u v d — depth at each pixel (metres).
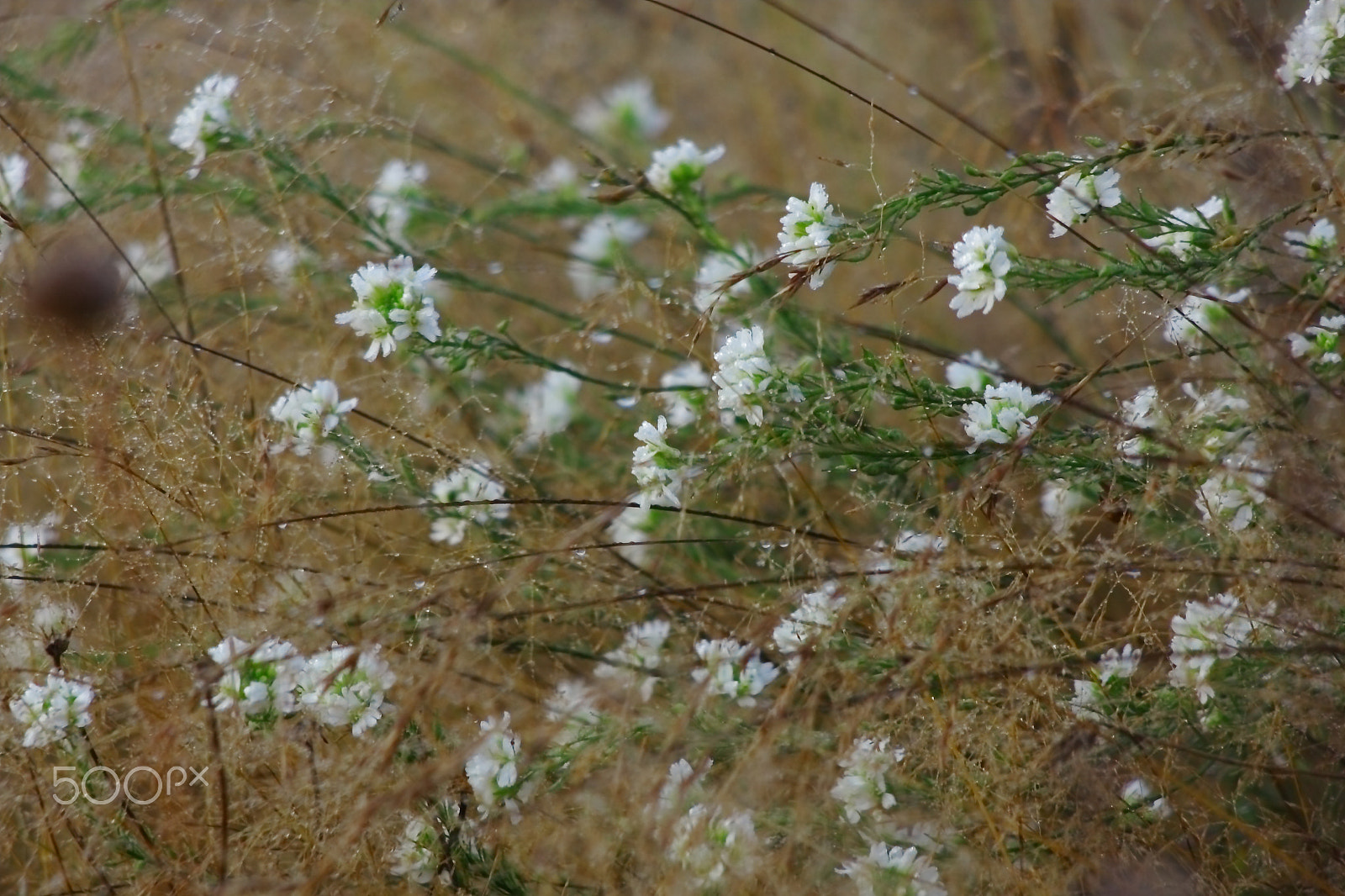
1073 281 0.64
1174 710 0.63
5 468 0.70
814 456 0.66
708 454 0.65
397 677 0.64
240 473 0.69
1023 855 0.63
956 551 0.63
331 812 0.63
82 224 0.74
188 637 0.66
